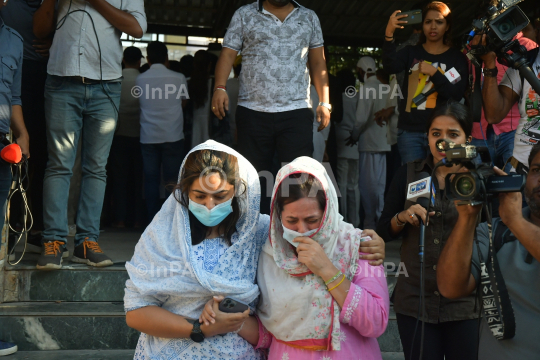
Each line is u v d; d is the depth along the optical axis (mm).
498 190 1587
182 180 1903
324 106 3752
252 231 1933
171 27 8555
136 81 5074
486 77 2844
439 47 3541
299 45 3625
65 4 3520
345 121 5656
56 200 3484
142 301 1858
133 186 6039
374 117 5086
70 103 3520
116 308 3322
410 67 3555
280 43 3582
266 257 1931
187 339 1847
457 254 1733
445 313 2205
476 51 2105
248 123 3629
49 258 3420
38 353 3102
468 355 2166
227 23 7957
